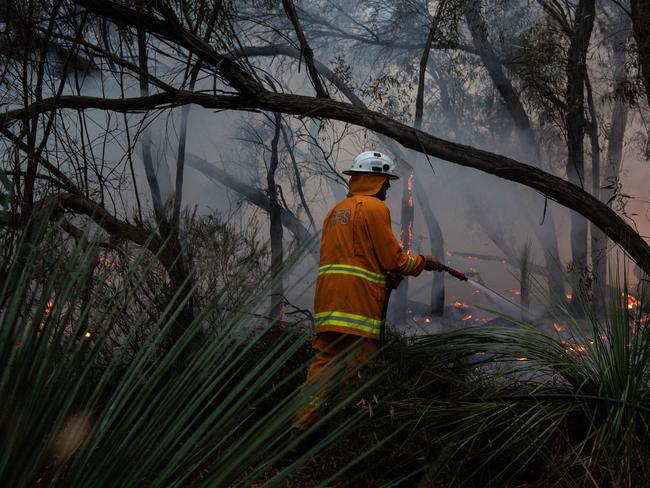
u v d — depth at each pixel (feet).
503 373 11.97
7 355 3.83
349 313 12.26
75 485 3.95
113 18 15.17
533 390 11.51
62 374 4.11
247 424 10.80
